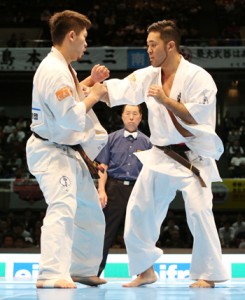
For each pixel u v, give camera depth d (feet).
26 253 28.94
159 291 13.37
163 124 16.65
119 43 68.44
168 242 41.98
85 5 80.02
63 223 14.40
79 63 61.82
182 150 16.78
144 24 75.56
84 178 15.66
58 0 80.69
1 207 45.91
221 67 61.67
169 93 16.69
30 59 62.59
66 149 15.11
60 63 14.93
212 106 16.28
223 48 61.62
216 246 16.33
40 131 14.99
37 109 14.94
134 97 17.30
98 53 61.87
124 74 64.90
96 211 16.17
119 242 41.22
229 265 26.89
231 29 73.15
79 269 16.31
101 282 16.53
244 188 45.09
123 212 21.43
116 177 21.45
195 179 16.49
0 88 77.36
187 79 16.30
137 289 14.33
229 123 67.36
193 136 16.46
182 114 15.83
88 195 15.89
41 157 14.94
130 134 21.63
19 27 78.43
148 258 17.15
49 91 14.37
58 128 14.82
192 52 61.62
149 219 17.13
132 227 17.04
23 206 45.85
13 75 70.44
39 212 45.78
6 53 62.69
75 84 15.57
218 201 45.24
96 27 74.59
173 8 77.77
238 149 61.00
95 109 70.54
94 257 16.34
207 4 79.61
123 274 26.50
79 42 15.34
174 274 26.63
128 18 76.23
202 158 16.75
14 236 44.06
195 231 16.38
